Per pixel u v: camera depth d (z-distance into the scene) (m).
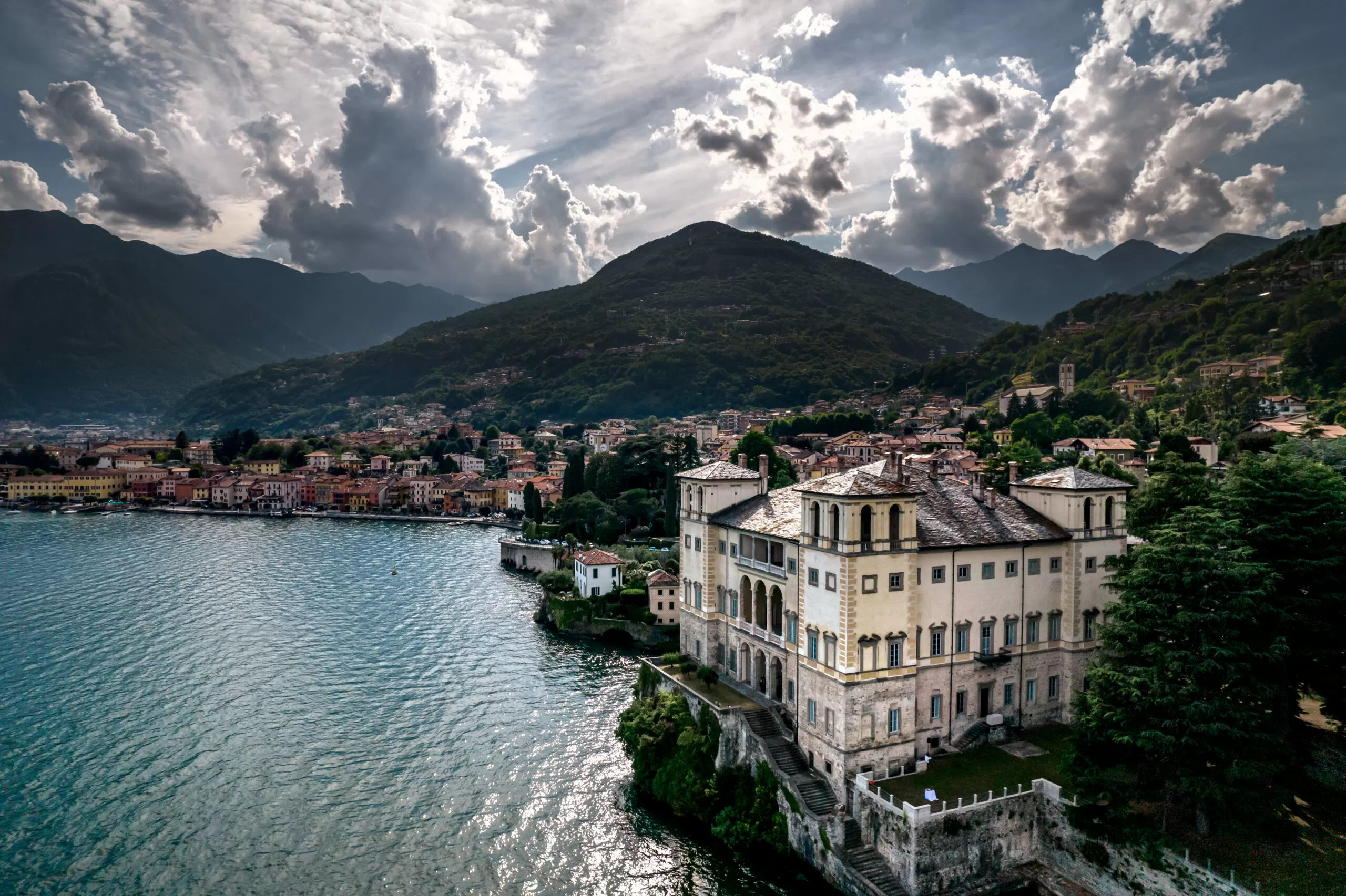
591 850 74.31
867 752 67.81
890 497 67.56
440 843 75.75
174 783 87.06
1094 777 60.41
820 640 70.50
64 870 71.75
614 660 127.81
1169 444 128.25
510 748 95.12
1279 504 65.62
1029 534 77.25
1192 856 56.53
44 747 95.38
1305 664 62.06
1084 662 79.38
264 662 125.25
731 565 89.75
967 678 74.69
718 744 80.25
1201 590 59.59
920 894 60.47
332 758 92.56
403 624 148.00
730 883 68.81
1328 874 54.06
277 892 68.88
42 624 146.12
